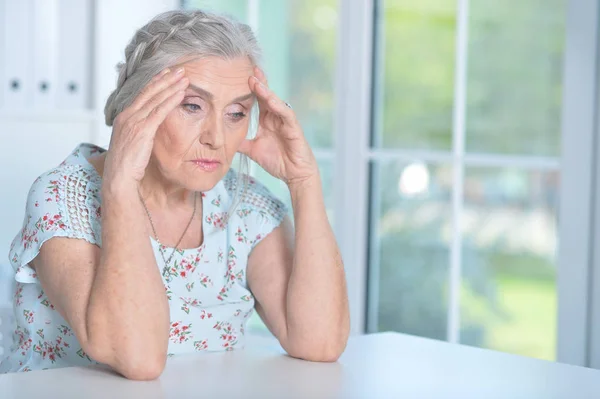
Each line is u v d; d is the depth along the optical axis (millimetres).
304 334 1627
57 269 1535
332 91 3420
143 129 1513
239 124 1628
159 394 1328
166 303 1494
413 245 3191
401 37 3193
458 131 3051
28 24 3121
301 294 1662
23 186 3121
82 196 1617
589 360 2693
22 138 3107
